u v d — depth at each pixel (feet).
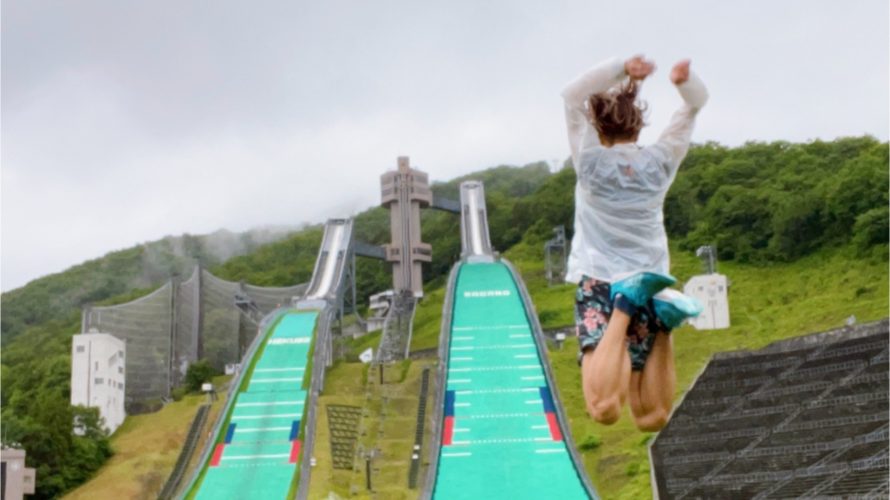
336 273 610.24
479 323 485.56
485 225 645.92
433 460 359.25
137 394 590.96
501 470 347.56
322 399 451.94
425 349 576.61
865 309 506.89
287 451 394.73
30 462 435.12
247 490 360.48
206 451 395.34
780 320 531.09
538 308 645.51
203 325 635.25
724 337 500.33
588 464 375.45
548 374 425.69
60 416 449.89
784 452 349.61
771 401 392.27
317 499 349.41
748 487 333.21
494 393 412.16
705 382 426.92
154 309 620.49
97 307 607.37
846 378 388.78
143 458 445.78
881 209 612.29
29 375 620.08
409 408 447.83
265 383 456.45
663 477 352.90
